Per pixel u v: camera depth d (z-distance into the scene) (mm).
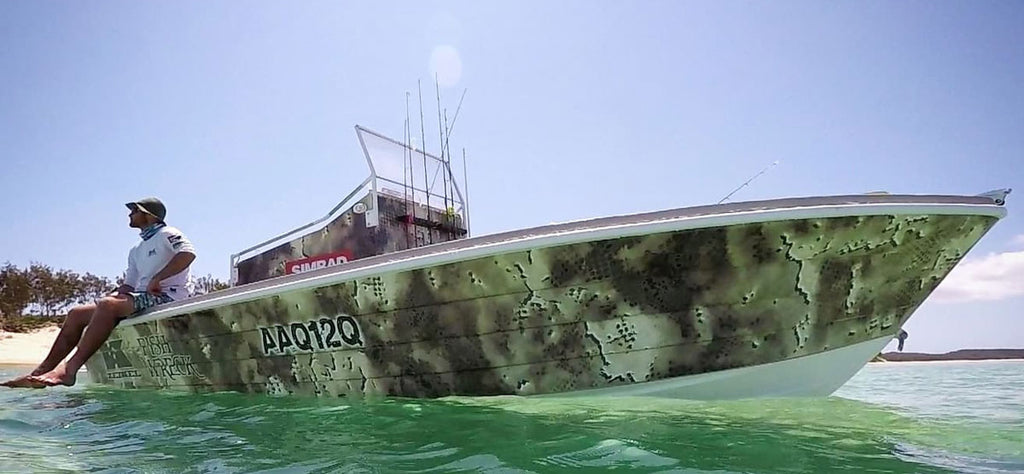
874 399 4707
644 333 3746
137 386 5762
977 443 2795
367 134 6137
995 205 3678
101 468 2637
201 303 4828
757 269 3586
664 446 2729
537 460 2535
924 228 3574
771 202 3490
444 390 4172
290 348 4559
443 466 2508
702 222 3469
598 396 3926
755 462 2461
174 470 2588
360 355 4312
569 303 3756
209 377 5109
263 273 6320
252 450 2936
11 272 39188
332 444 2996
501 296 3836
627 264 3619
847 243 3547
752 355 3754
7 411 4375
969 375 9172
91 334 5086
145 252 5477
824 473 2301
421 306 4012
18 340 24406
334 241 6035
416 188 6480
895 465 2418
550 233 3643
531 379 3963
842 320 3768
